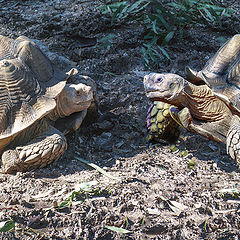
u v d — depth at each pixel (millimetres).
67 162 3223
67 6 5938
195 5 5402
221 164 3246
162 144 3527
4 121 2932
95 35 5098
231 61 3119
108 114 3824
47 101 3068
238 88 2918
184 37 5199
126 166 3135
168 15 5141
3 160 2986
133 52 4848
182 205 2625
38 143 2980
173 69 4598
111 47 4859
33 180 2863
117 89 4234
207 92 3119
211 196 2727
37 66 3217
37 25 5309
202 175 3033
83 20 5289
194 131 3107
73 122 3354
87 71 4473
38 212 2523
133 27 5363
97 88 4211
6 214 2475
